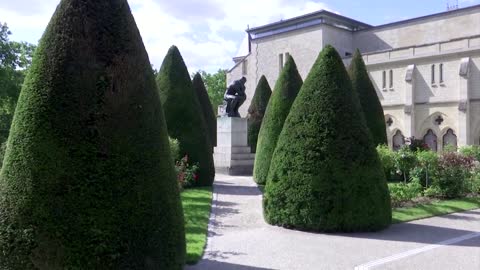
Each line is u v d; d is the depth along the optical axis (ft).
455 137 145.07
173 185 21.06
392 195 44.60
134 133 19.77
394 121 159.63
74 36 19.71
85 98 19.15
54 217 18.24
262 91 92.89
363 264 25.41
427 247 29.66
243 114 197.77
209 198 47.75
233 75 203.41
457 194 52.60
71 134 18.79
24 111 19.34
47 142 18.70
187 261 25.11
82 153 18.74
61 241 18.15
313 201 33.71
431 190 51.49
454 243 30.86
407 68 155.02
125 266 18.76
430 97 150.92
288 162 35.50
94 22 19.98
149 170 19.90
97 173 18.79
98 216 18.56
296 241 30.94
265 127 64.18
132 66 20.29
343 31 179.42
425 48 152.15
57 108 18.97
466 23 157.17
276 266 24.84
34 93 19.35
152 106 20.80
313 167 34.17
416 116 154.10
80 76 19.31
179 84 59.06
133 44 20.59
